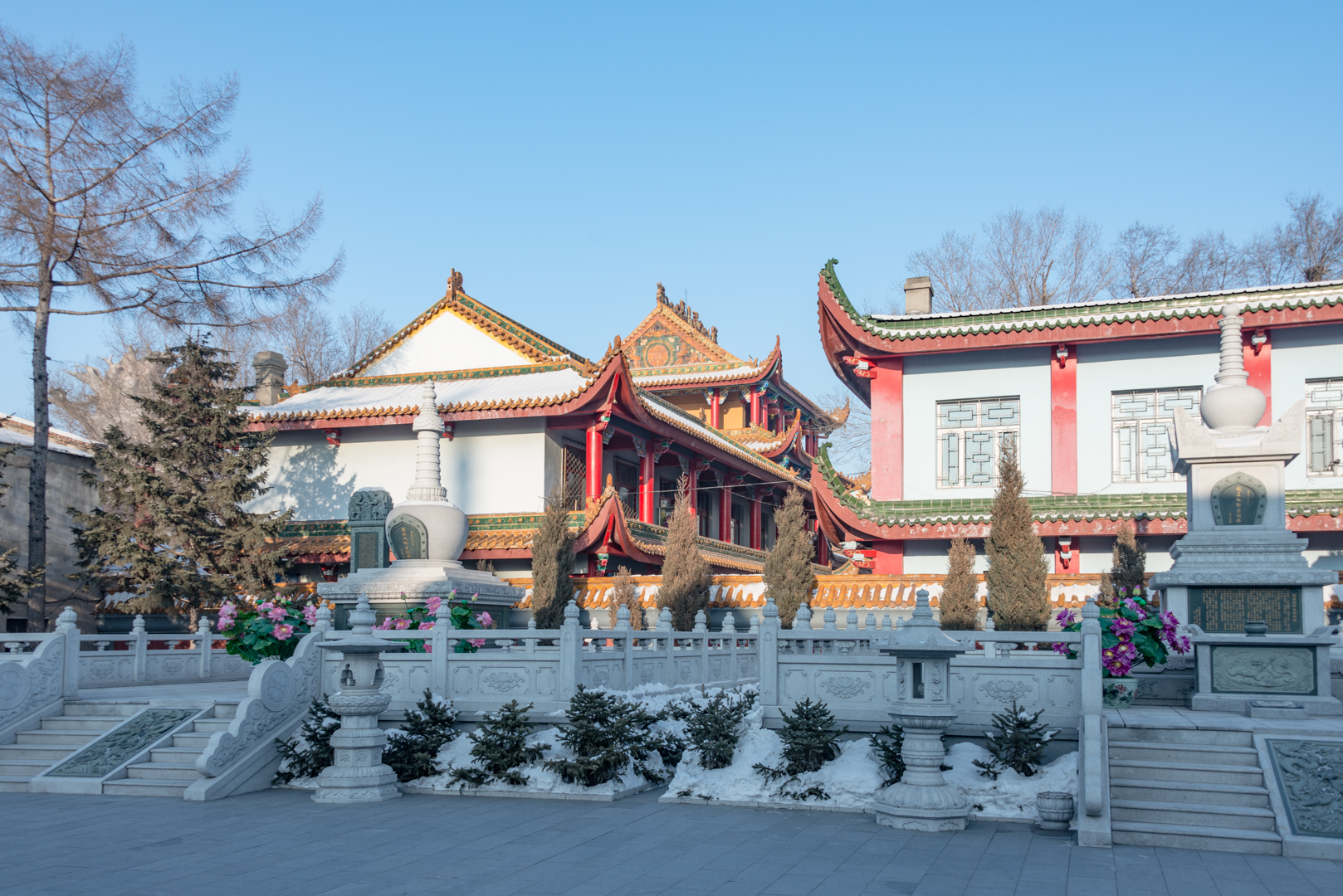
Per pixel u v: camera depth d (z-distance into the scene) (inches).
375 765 625.0
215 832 512.4
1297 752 518.0
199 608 1344.7
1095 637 544.7
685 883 406.0
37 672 744.3
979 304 2055.9
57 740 719.1
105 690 857.5
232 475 1391.5
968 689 582.6
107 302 1311.5
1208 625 751.1
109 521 1339.8
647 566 1699.1
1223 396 783.7
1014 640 581.3
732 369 2340.1
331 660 725.9
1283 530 757.9
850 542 1256.8
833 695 617.3
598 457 1518.2
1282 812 476.7
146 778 648.4
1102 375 1186.0
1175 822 491.5
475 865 436.8
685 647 869.8
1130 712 642.2
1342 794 484.1
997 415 1221.7
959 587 1080.8
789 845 475.8
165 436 1411.2
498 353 1657.2
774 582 1218.6
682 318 2471.7
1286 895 387.2
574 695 659.4
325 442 1615.4
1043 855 453.1
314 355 2461.9
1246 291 1099.3
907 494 1231.5
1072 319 1143.0
